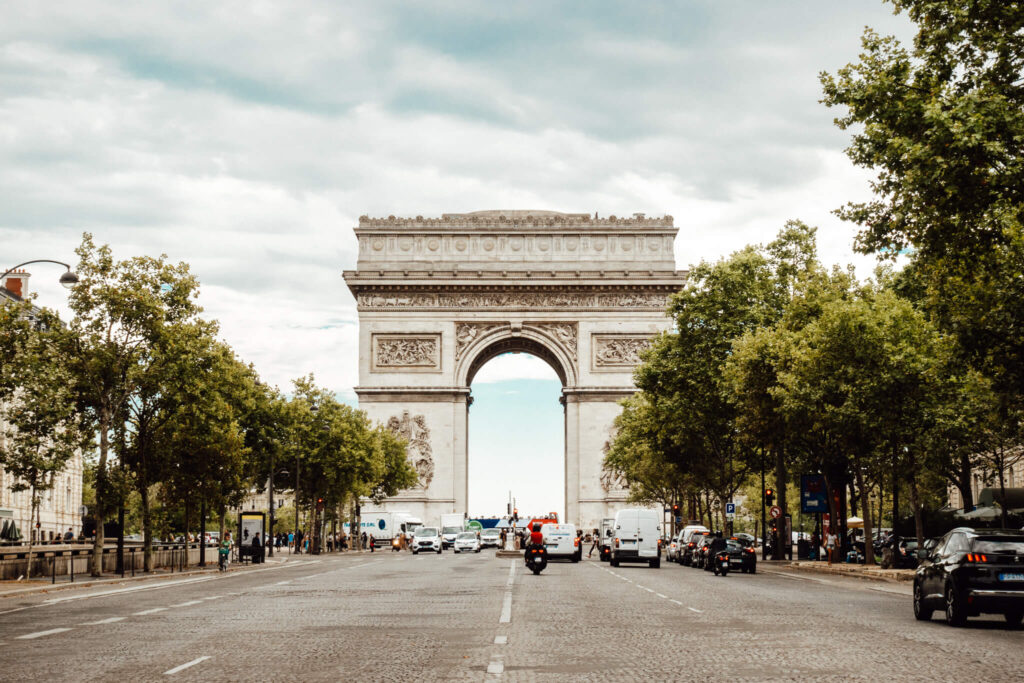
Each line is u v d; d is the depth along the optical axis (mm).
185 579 69438
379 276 147625
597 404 147875
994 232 43562
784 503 97438
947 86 42656
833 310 72062
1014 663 23969
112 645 27609
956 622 33219
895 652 26031
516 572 74625
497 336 148875
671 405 105438
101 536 70062
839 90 44938
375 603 42938
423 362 148250
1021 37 41312
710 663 23938
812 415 75750
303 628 32219
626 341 148875
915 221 44375
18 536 103250
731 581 63344
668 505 160750
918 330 70562
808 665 23578
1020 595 32219
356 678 21562
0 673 22359
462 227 149500
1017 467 110312
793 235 103625
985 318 45531
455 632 30922
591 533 136875
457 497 147750
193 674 22141
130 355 72438
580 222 150000
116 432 75812
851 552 90500
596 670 22797
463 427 148125
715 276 104625
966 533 34219
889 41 44938
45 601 45719
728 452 109938
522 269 148750
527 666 23438
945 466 85938
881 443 74250
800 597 47594
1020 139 38844
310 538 143250
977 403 59312
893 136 43750
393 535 145125
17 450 63875
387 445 142500
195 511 89875
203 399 76938
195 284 75000
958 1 42344
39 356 64312
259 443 109062
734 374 90500
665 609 39594
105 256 72312
